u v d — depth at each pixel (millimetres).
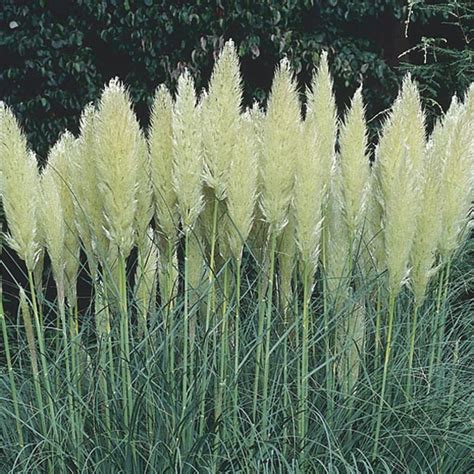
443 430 3391
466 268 4711
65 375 3561
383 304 3613
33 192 3303
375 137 6137
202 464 3312
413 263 3363
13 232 3305
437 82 6219
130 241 3312
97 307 3510
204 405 3389
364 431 3479
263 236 3553
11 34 6312
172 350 3328
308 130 3316
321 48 6094
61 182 3506
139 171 3381
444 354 3844
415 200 3262
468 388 3582
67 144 3584
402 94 3545
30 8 6270
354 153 3365
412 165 3334
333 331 3592
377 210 3506
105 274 3488
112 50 6336
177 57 6145
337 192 3500
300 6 6047
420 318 3729
